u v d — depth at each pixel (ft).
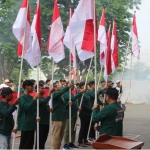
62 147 31.68
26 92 23.39
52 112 27.78
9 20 81.97
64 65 89.30
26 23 24.62
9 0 83.15
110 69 30.78
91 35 26.45
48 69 92.58
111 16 83.97
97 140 17.52
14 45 84.02
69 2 83.35
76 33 26.63
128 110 72.18
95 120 20.84
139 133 40.09
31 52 25.16
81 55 26.48
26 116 23.03
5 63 95.66
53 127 27.91
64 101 30.86
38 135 23.70
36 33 25.46
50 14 79.66
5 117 21.40
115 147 16.15
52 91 26.13
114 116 20.47
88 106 32.42
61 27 28.68
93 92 33.27
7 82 40.45
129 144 17.33
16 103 21.25
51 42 28.30
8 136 21.68
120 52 86.58
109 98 21.08
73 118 31.45
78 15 26.55
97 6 81.61
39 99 25.66
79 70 92.99
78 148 30.78
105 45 30.96
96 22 26.86
